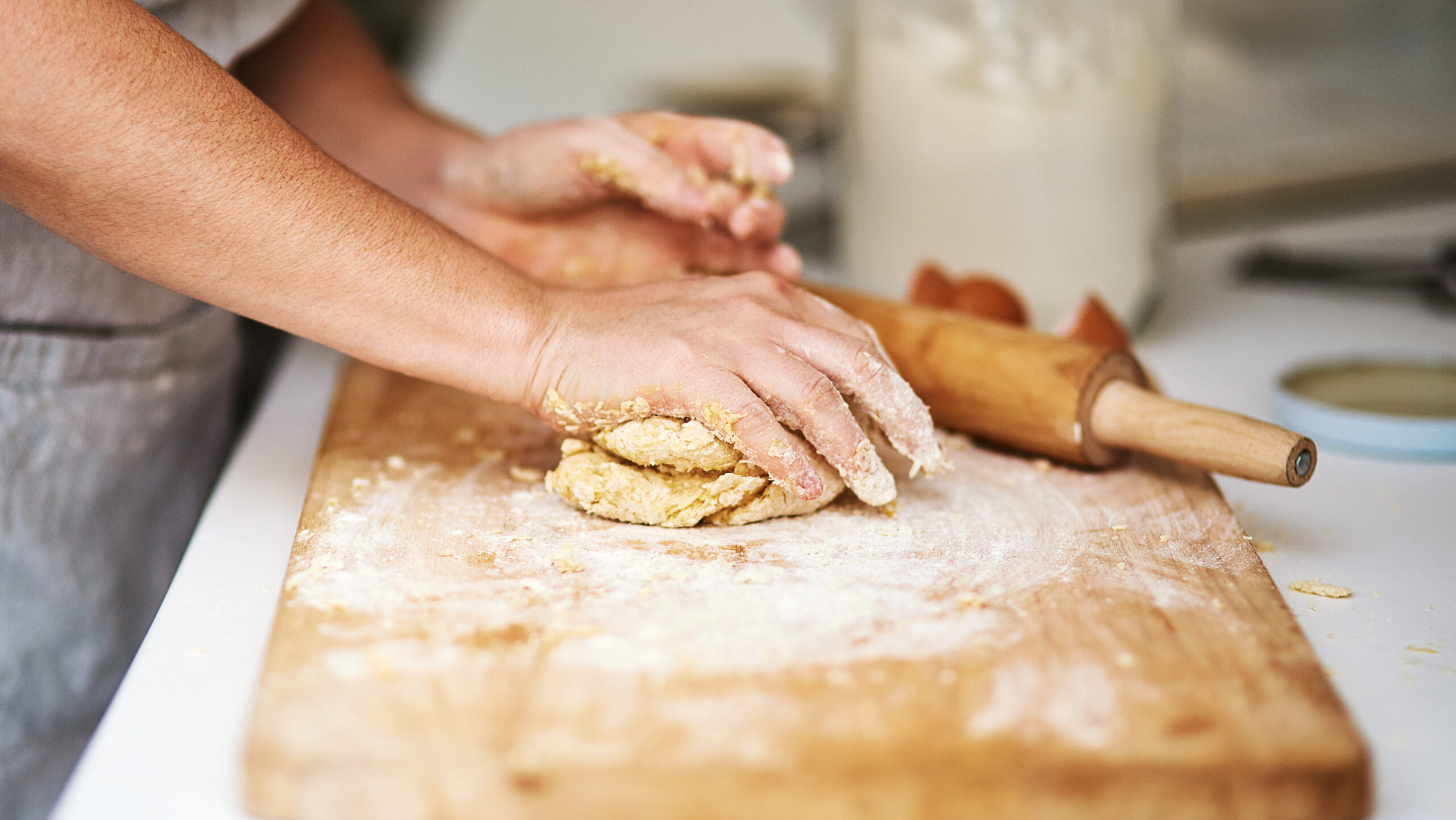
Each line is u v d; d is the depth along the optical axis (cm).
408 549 101
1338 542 107
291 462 118
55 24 94
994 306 123
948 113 132
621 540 103
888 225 137
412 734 87
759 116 184
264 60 131
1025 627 95
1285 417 123
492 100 203
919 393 116
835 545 103
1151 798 87
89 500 122
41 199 97
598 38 207
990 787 86
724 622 95
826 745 87
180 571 103
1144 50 131
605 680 90
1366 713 93
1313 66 224
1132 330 140
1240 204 185
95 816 87
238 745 90
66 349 119
